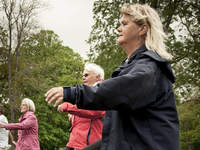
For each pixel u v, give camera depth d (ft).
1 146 25.96
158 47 5.98
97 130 12.16
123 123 5.41
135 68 5.38
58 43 112.78
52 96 4.98
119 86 5.05
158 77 5.56
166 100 5.60
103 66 48.21
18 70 76.84
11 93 75.51
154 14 6.19
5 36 68.18
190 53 46.85
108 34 47.42
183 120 74.23
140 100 5.17
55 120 95.55
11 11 66.03
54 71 89.76
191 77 48.37
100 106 5.04
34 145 21.54
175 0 46.70
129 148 5.27
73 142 12.32
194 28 48.34
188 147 122.31
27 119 21.15
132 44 6.24
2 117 25.71
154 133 5.32
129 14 6.20
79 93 5.00
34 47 87.30
